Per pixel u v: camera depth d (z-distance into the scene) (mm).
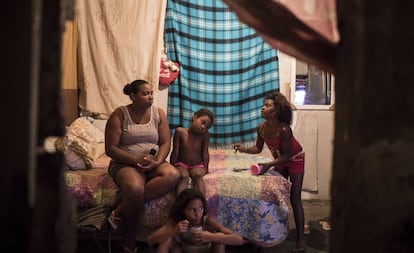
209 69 4035
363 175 716
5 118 677
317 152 4301
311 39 917
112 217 2723
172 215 2600
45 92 700
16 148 678
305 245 3090
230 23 4012
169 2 3936
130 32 3902
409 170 667
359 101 726
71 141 2959
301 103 4273
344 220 763
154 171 2852
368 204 708
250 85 4062
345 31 774
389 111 684
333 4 957
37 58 675
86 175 2883
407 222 668
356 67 731
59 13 707
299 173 3105
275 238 2924
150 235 2732
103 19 3879
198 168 3043
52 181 720
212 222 2664
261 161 3463
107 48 3902
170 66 3953
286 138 2994
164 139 2994
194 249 2539
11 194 683
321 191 4348
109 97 3922
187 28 3980
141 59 3930
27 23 673
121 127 2889
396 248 678
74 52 3895
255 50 4027
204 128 3049
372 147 704
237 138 4098
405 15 668
